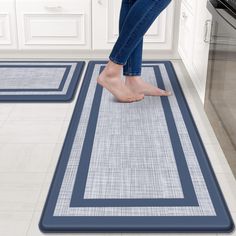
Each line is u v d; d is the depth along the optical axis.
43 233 1.76
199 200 1.94
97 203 1.92
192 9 3.01
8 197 1.98
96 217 1.83
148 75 3.40
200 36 2.75
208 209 1.88
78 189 2.02
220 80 2.25
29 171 2.17
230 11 2.08
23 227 1.79
